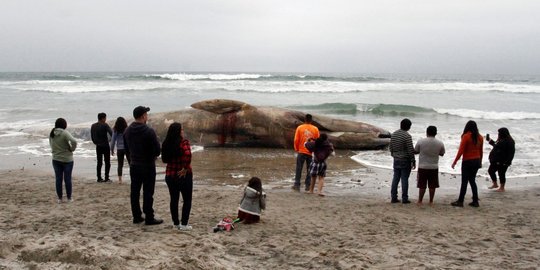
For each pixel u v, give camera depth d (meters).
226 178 11.94
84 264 5.04
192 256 5.50
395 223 7.73
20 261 5.09
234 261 5.60
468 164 9.13
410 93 40.75
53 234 6.43
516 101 34.81
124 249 5.61
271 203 9.14
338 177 12.24
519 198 10.05
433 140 9.26
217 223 7.45
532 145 17.09
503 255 6.10
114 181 11.33
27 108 26.75
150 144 6.87
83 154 15.29
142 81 50.72
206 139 17.25
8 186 10.55
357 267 5.44
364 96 37.53
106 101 31.38
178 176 6.68
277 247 6.21
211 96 35.12
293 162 14.30
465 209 8.98
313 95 37.53
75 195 9.60
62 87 42.19
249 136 17.05
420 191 9.32
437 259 5.86
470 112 27.11
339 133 17.02
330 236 6.85
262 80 53.88
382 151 16.70
